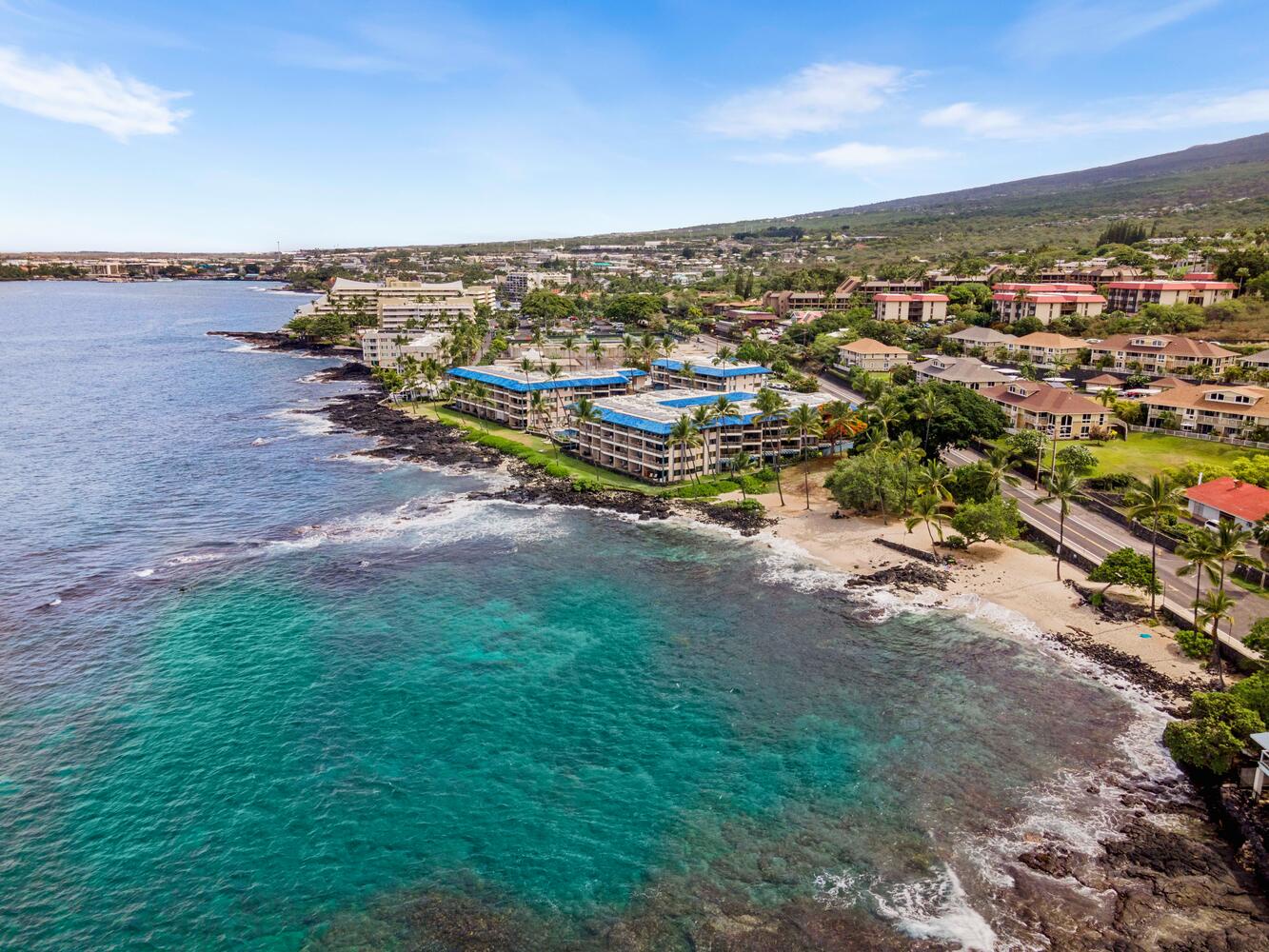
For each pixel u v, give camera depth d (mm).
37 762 74812
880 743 78188
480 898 60281
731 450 166750
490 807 69938
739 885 61156
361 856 64375
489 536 134375
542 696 86812
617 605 108250
